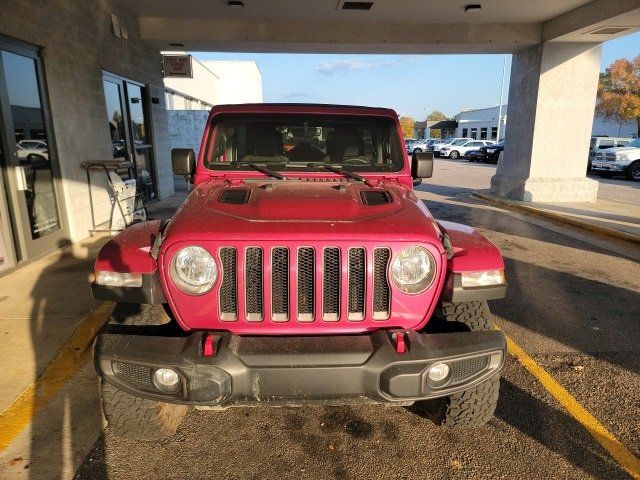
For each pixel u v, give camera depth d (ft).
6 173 19.15
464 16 33.76
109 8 29.35
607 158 65.72
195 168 12.59
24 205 20.11
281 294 8.19
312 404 7.76
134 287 8.21
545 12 33.01
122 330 8.79
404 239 8.11
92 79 26.68
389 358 7.56
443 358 7.70
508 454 9.46
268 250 7.94
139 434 9.12
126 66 32.24
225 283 8.14
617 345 14.14
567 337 14.64
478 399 9.11
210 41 35.53
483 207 39.96
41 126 21.79
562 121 39.22
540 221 33.45
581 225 30.50
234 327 8.18
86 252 22.41
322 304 8.17
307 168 12.03
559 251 25.02
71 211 24.00
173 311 8.25
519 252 24.73
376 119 12.68
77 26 25.03
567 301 17.69
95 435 9.81
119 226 26.73
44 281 18.22
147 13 32.86
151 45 37.04
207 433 10.09
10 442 9.52
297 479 8.79
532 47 38.45
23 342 13.47
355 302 8.29
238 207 9.04
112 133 30.42
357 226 8.25
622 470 9.02
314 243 7.99
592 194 40.75
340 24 35.37
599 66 38.14
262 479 8.78
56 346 13.24
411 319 8.39
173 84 83.61
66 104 23.70
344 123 12.53
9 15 19.10
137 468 8.97
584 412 10.80
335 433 10.16
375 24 35.50
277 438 9.96
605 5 29.14
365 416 10.76
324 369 7.47
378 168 12.21
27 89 20.68
